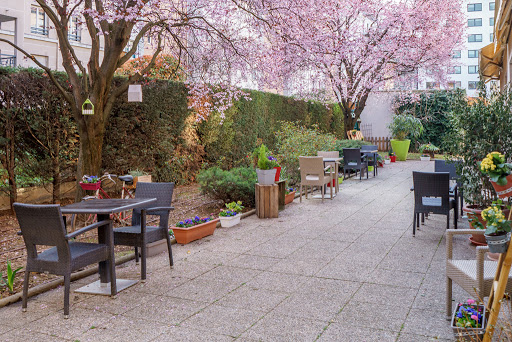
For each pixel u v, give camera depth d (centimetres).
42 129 770
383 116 2392
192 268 475
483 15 5916
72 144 827
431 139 2278
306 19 936
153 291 405
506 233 242
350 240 586
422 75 1723
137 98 692
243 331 314
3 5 1534
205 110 1010
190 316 344
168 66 1141
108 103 697
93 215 673
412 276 433
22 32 1597
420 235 608
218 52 940
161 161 1034
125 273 463
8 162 730
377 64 1445
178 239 586
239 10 881
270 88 1132
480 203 563
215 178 827
